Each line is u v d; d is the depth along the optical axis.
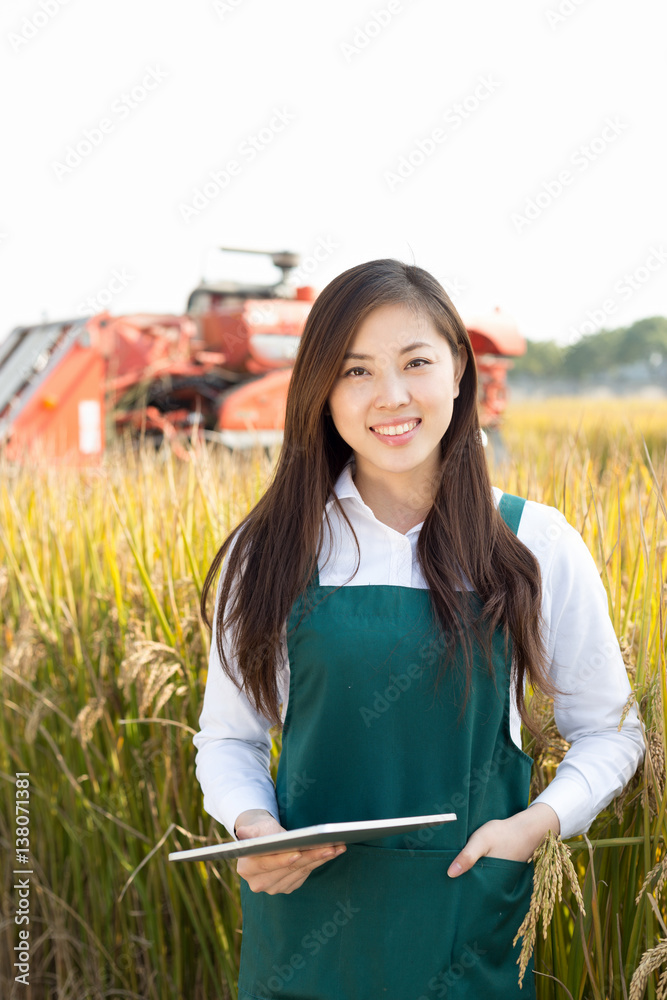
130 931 2.15
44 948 2.38
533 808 1.19
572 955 1.37
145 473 2.50
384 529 1.25
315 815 1.21
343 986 1.17
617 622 1.56
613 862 1.39
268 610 1.23
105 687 2.13
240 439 6.04
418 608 1.19
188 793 1.94
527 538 1.26
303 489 1.26
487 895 1.16
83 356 6.07
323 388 1.22
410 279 1.22
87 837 2.21
